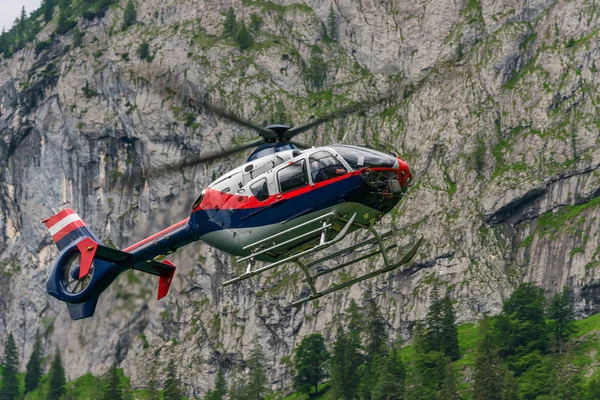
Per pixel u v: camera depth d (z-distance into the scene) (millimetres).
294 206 148750
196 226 163375
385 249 149250
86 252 180875
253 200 152875
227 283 149875
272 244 151750
